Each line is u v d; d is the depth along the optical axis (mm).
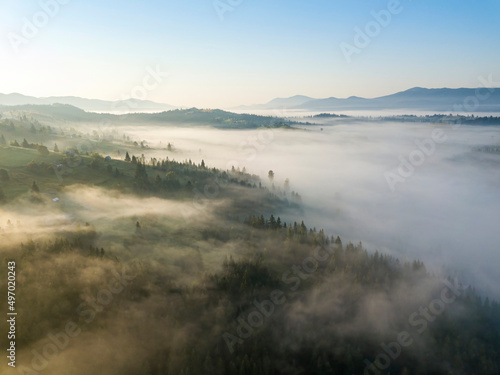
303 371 141625
